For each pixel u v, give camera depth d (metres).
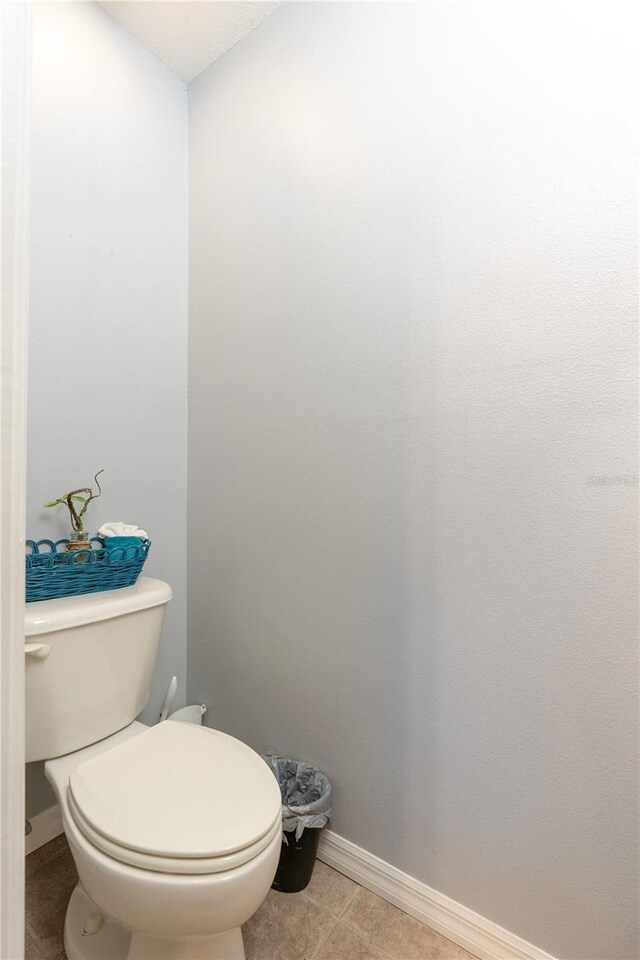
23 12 0.68
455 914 1.04
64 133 1.28
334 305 1.23
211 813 0.84
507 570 0.98
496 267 0.98
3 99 0.66
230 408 1.49
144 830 0.79
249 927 1.07
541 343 0.93
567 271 0.91
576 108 0.89
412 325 1.10
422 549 1.09
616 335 0.86
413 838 1.11
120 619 1.13
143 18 1.39
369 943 1.04
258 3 1.34
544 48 0.93
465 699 1.03
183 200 1.61
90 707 1.08
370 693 1.17
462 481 1.03
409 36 1.10
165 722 1.16
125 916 0.77
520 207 0.95
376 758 1.16
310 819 1.13
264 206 1.39
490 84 0.99
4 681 0.66
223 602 1.51
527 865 0.96
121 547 1.24
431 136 1.07
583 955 0.90
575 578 0.91
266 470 1.38
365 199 1.17
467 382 1.02
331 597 1.24
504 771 0.98
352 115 1.20
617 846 0.87
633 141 0.84
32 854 1.23
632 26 0.84
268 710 1.38
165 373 1.56
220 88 1.52
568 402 0.91
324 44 1.25
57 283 1.27
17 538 0.68
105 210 1.38
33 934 1.04
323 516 1.25
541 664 0.94
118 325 1.42
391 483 1.13
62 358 1.28
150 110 1.50
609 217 0.87
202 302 1.57
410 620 1.11
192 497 1.60
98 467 1.37
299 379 1.30
